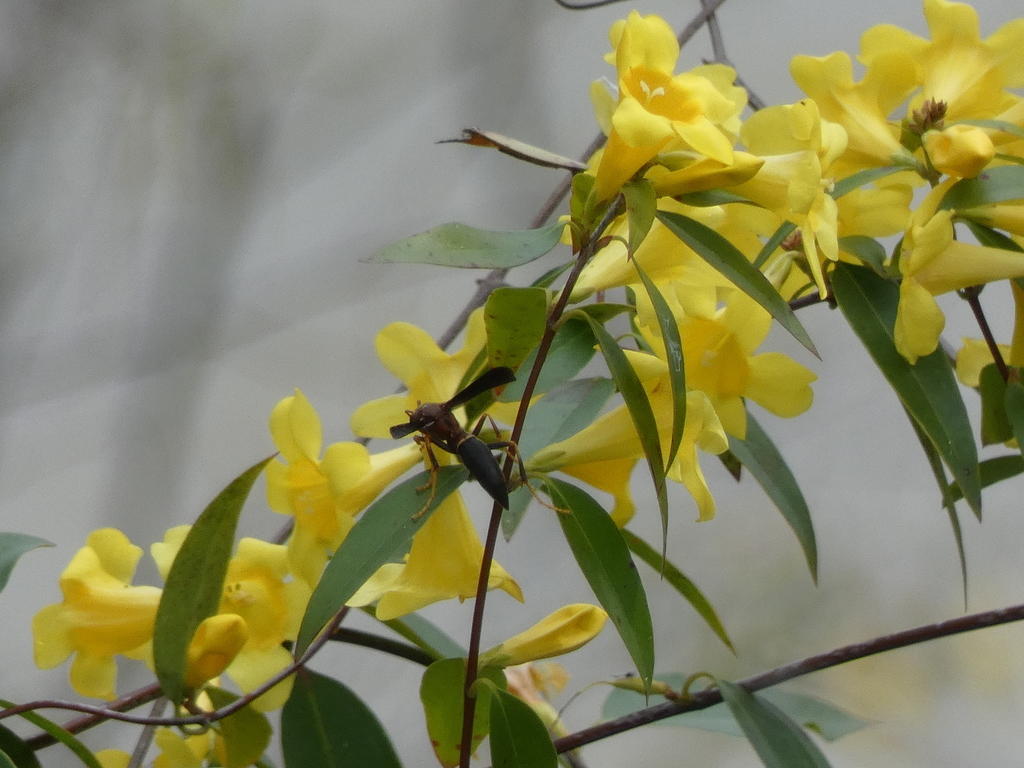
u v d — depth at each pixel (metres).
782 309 0.91
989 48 0.95
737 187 0.92
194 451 1.89
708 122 0.90
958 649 1.91
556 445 0.92
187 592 0.91
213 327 1.91
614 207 0.91
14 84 1.88
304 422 0.91
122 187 1.91
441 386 0.92
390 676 1.75
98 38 1.91
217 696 0.93
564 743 0.96
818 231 0.91
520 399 0.93
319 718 0.94
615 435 0.92
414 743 1.72
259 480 1.90
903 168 0.95
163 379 1.88
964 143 0.93
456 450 0.90
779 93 1.89
